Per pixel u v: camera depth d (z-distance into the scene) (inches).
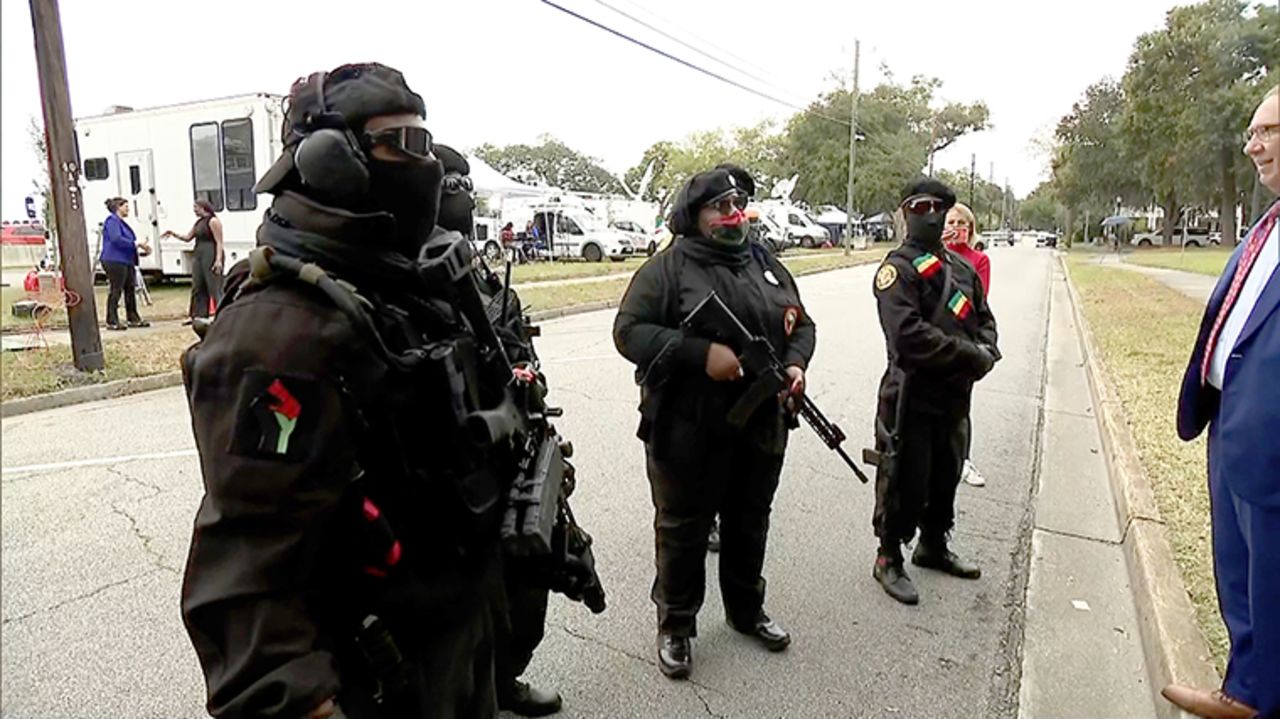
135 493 184.7
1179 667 106.3
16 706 104.7
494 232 999.6
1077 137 2143.2
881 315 132.3
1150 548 145.3
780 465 117.5
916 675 116.4
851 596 141.0
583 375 328.2
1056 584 146.3
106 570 144.7
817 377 326.3
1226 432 90.3
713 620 132.1
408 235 54.3
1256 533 86.8
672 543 112.3
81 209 301.4
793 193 2149.4
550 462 68.9
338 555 51.8
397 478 52.7
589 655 120.7
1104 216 2615.7
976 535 169.6
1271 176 90.1
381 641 53.4
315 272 47.1
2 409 261.3
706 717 106.1
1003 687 113.9
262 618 45.4
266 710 45.0
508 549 60.6
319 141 48.9
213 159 565.9
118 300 423.2
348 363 47.3
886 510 138.1
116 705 105.7
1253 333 87.5
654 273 110.0
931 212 130.5
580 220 1124.5
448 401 53.7
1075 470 217.3
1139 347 383.2
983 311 138.9
